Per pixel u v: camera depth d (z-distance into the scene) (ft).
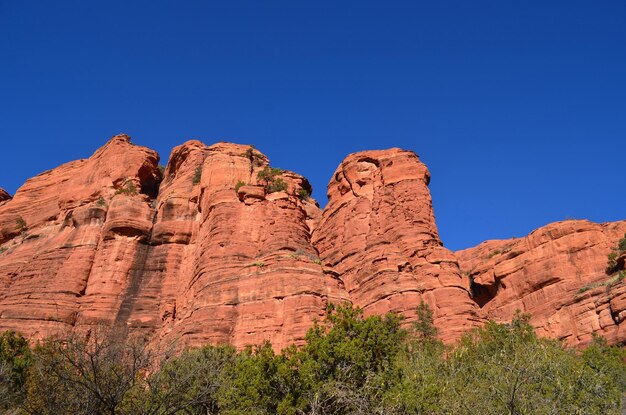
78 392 69.77
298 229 203.62
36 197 297.12
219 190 220.84
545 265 217.36
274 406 75.51
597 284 195.42
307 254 184.85
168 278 215.51
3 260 245.24
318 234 232.32
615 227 227.20
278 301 166.40
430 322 156.87
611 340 171.83
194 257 212.64
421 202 208.54
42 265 223.10
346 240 211.41
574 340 185.16
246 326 162.30
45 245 243.40
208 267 188.34
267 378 77.66
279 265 176.86
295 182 249.75
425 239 191.83
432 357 103.86
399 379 77.20
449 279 174.09
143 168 272.92
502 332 118.11
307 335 85.05
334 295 171.22
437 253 184.03
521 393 70.59
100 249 223.51
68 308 201.98
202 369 90.63
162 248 225.97
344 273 195.83
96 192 263.49
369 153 240.94
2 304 208.23
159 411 77.46
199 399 82.79
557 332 192.75
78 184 276.62
